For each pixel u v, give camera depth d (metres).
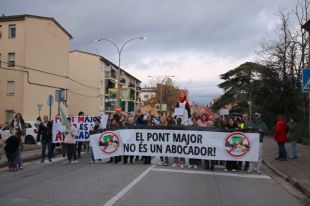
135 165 16.77
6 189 10.92
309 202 10.34
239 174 15.20
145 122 19.72
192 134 16.50
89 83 74.12
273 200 10.42
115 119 18.33
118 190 10.85
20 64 48.44
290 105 47.28
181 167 16.52
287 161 19.22
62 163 17.53
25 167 16.09
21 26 48.62
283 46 48.16
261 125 16.20
